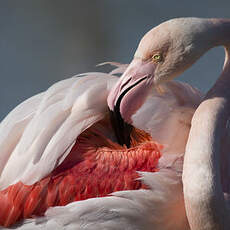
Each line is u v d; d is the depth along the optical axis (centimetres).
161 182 726
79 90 730
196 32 723
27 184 726
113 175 727
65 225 727
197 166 719
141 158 727
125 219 726
